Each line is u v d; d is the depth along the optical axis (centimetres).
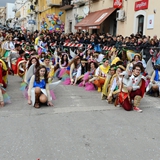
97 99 675
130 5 1653
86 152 370
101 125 479
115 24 1909
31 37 1972
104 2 2022
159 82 720
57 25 3078
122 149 382
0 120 494
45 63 834
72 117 520
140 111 571
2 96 587
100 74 766
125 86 588
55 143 397
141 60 780
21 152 366
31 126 465
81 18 2442
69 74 913
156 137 431
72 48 1479
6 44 1157
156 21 1405
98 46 1409
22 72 808
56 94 718
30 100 599
